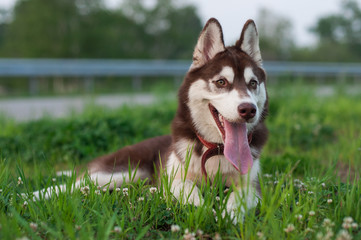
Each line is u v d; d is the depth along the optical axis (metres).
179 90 3.68
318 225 2.69
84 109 8.83
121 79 23.61
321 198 3.23
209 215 2.74
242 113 3.01
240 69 3.33
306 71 22.36
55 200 2.93
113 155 4.20
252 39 3.65
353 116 9.00
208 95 3.32
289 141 6.39
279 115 8.06
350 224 2.49
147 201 2.91
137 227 2.72
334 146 5.76
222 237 2.51
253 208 2.85
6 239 2.29
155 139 4.36
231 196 3.19
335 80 24.31
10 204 2.95
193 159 3.44
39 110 10.69
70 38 33.44
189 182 3.37
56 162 5.41
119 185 3.86
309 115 9.07
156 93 11.74
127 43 42.47
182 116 3.59
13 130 6.77
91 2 35.69
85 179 3.34
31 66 15.49
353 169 4.66
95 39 34.78
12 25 34.03
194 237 2.54
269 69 21.06
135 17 46.50
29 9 33.25
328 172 3.56
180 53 49.44
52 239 2.34
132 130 6.77
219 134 3.41
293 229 2.46
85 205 2.95
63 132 6.32
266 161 4.74
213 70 3.36
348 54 51.38
